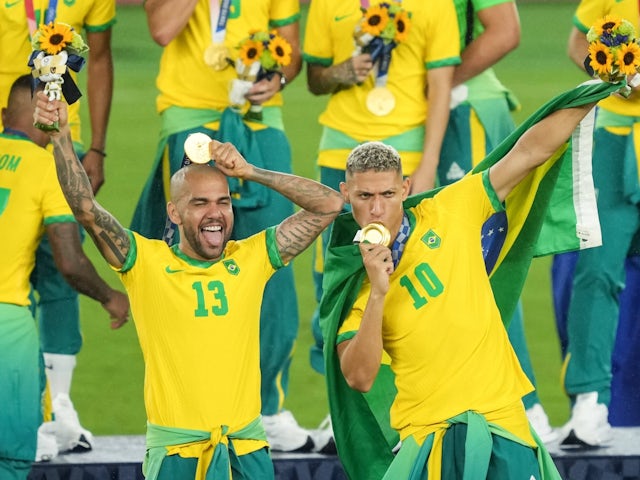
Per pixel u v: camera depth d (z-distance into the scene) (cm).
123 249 1421
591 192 1507
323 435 1819
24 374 1666
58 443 1814
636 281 1936
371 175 1395
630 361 1952
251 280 1438
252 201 1819
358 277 1441
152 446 1421
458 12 1862
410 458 1423
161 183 1883
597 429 1830
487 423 1404
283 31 1897
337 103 1872
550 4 6612
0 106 1848
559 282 1944
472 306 1420
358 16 1839
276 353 1842
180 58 1862
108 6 1889
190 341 1410
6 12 1825
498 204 1446
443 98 1838
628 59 1398
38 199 1692
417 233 1430
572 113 1424
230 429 1416
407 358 1425
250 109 1831
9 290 1678
